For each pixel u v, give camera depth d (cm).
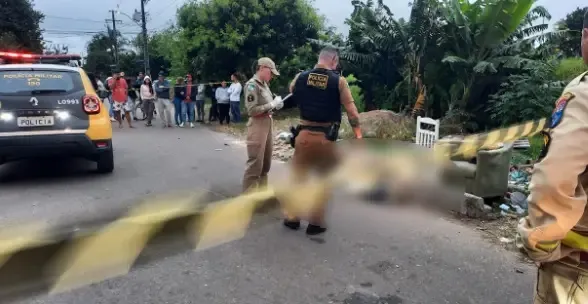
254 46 1491
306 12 1512
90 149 569
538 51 998
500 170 452
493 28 945
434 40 1045
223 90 1280
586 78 134
